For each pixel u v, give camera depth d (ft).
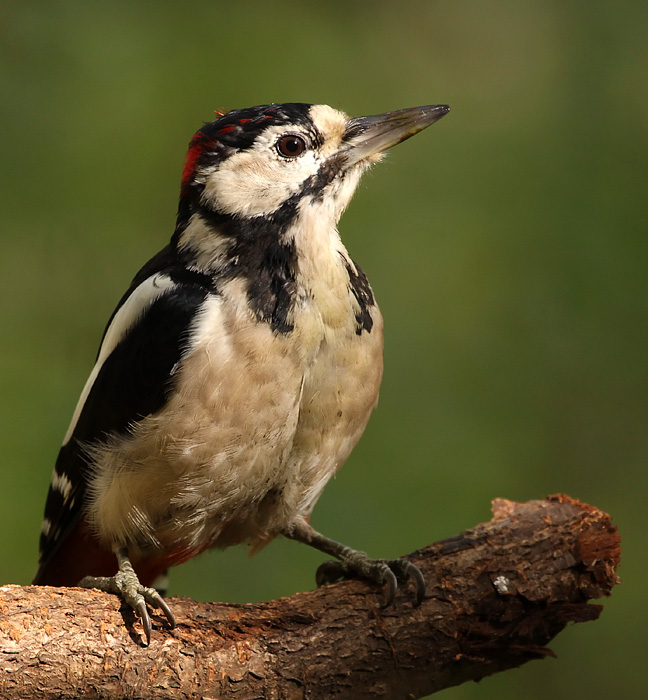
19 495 33.71
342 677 22.15
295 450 24.53
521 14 45.03
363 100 42.98
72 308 39.14
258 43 42.24
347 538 34.60
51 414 36.35
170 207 39.99
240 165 24.53
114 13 41.96
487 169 41.55
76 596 20.93
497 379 38.29
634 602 36.60
